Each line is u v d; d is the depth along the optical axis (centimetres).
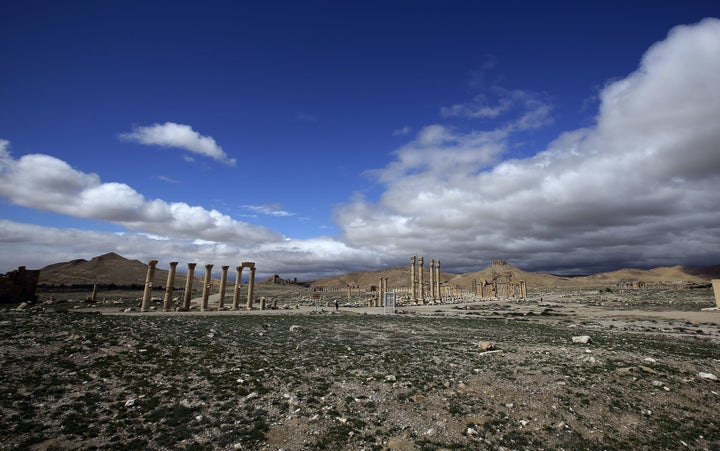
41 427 1212
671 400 1736
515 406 1609
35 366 1711
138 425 1280
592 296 13525
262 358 2181
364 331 3659
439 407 1570
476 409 1567
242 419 1371
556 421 1500
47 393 1461
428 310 7719
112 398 1470
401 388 1748
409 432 1358
